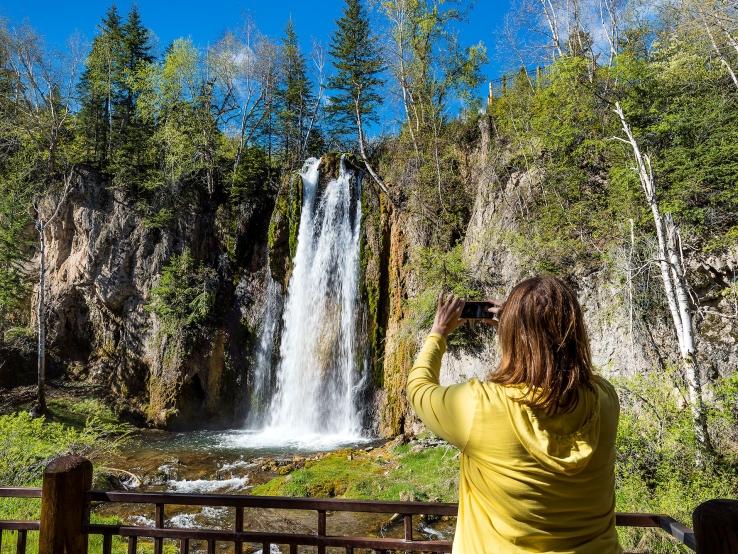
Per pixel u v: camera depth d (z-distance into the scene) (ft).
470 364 62.13
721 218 47.03
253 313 91.40
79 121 108.17
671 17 63.52
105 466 51.06
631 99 55.88
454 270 63.62
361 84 104.27
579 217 57.06
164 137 99.50
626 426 32.40
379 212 82.17
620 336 47.21
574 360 5.06
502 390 5.05
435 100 92.94
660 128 50.72
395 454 52.08
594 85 61.26
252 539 10.05
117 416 83.97
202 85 116.78
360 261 80.89
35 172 102.63
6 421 41.24
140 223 96.12
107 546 10.75
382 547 9.44
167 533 10.52
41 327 77.61
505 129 73.72
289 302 86.79
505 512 4.85
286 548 30.99
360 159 90.89
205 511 37.37
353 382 76.69
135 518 35.63
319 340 81.41
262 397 85.97
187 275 91.66
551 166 62.18
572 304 5.24
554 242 56.18
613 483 5.21
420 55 90.02
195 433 79.61
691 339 35.50
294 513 36.76
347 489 42.47
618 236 50.31
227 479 48.57
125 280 93.71
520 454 4.81
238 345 90.58
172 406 84.79
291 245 88.33
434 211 77.66
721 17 51.88
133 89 111.86
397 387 70.95
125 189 98.22
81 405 79.87
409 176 83.30
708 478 30.19
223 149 118.62
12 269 97.60
